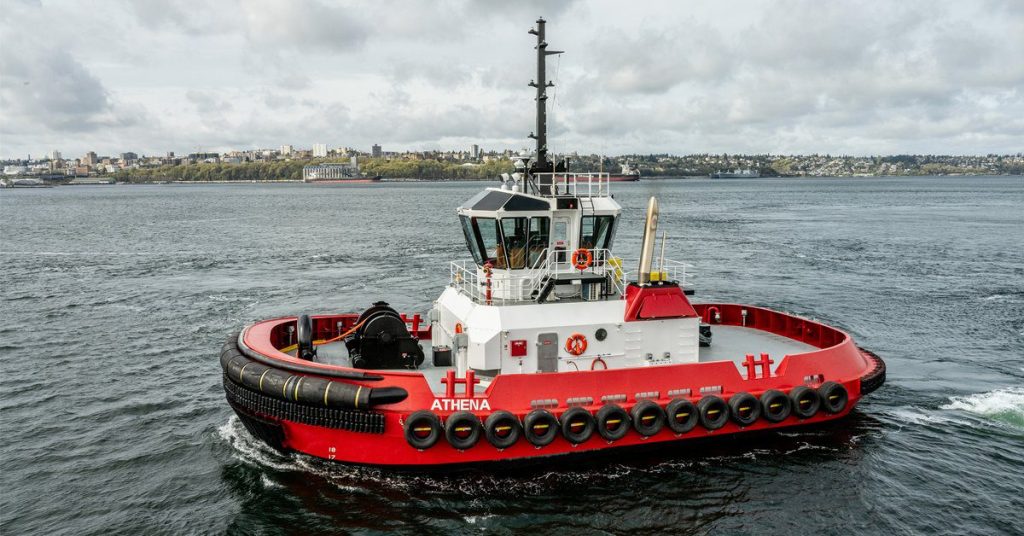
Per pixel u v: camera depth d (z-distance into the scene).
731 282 42.28
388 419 14.59
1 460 17.06
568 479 15.57
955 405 20.08
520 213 16.30
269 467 16.36
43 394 21.69
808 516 14.36
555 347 15.88
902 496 15.08
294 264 51.53
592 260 16.98
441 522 14.10
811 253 56.31
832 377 17.08
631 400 15.55
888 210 115.00
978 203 136.88
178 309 35.00
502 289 16.83
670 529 13.92
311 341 16.92
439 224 88.25
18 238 72.88
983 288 39.59
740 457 16.58
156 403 20.84
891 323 30.73
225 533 13.85
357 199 173.50
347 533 13.79
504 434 14.68
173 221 97.94
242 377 15.67
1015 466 16.39
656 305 16.38
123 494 15.40
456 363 16.41
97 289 40.84
